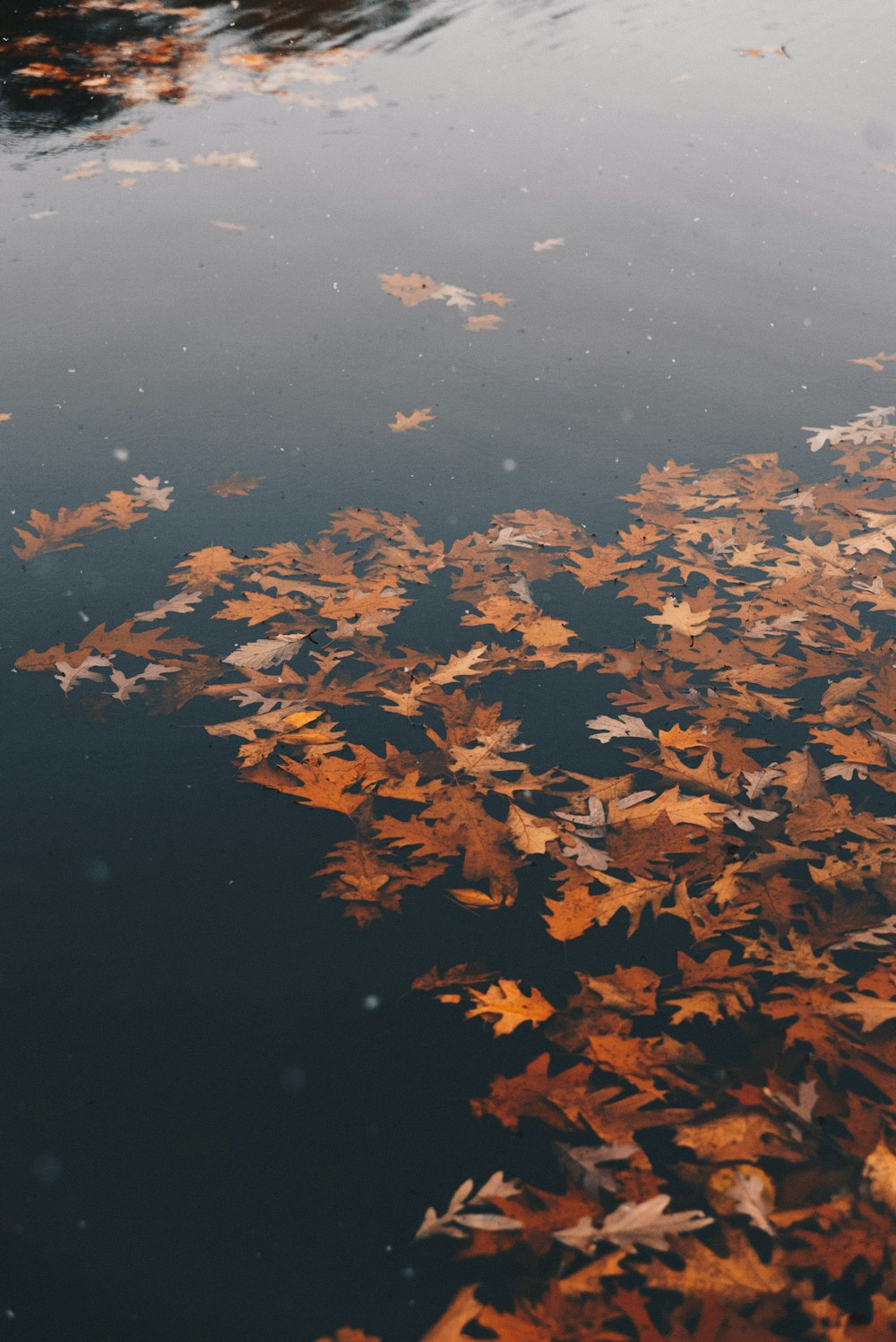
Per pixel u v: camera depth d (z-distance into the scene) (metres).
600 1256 2.13
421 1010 2.65
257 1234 2.21
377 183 7.79
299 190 7.66
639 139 8.58
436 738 3.45
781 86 9.62
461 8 11.56
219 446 5.04
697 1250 2.14
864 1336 1.99
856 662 3.81
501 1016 2.62
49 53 9.77
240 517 4.56
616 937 2.83
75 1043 2.58
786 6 11.84
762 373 5.73
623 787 3.28
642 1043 2.55
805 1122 2.37
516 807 3.19
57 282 6.46
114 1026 2.62
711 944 2.81
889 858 3.04
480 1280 2.11
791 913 2.90
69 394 5.40
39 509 4.59
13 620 3.97
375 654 3.82
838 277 6.73
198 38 10.31
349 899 2.93
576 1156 2.30
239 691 3.65
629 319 6.23
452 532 4.50
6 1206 2.26
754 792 3.26
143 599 4.09
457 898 2.94
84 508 4.58
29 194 7.50
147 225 7.14
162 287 6.45
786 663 3.81
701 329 6.15
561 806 3.21
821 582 4.21
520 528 4.53
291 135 8.47
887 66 10.07
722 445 5.13
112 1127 2.41
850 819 3.17
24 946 2.80
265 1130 2.40
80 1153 2.36
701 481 4.83
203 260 6.75
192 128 8.49
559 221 7.35
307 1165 2.33
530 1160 2.32
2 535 4.43
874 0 11.98
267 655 3.77
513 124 8.80
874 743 3.45
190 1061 2.54
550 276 6.68
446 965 2.76
